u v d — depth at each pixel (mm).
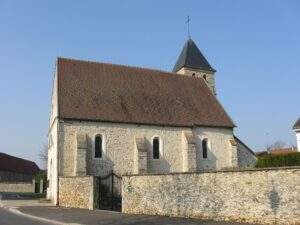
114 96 36125
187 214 18203
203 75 48250
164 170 35219
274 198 14625
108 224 16797
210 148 37469
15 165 82500
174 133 36281
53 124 35312
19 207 26219
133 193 21172
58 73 35438
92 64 38000
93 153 32906
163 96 38719
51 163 35562
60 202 28125
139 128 35000
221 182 16766
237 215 15969
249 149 39062
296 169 14016
